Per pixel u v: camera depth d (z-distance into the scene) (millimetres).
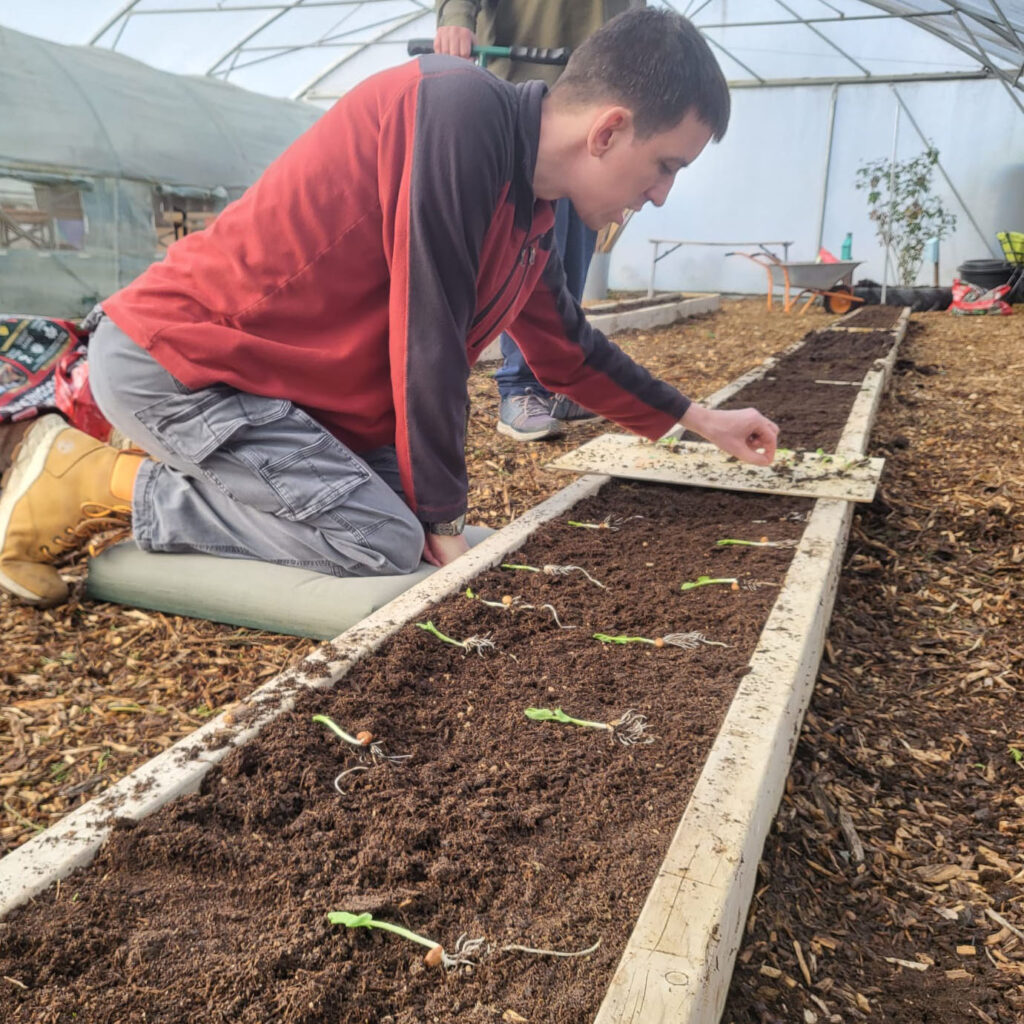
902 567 2750
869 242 12625
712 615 1891
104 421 2334
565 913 1092
